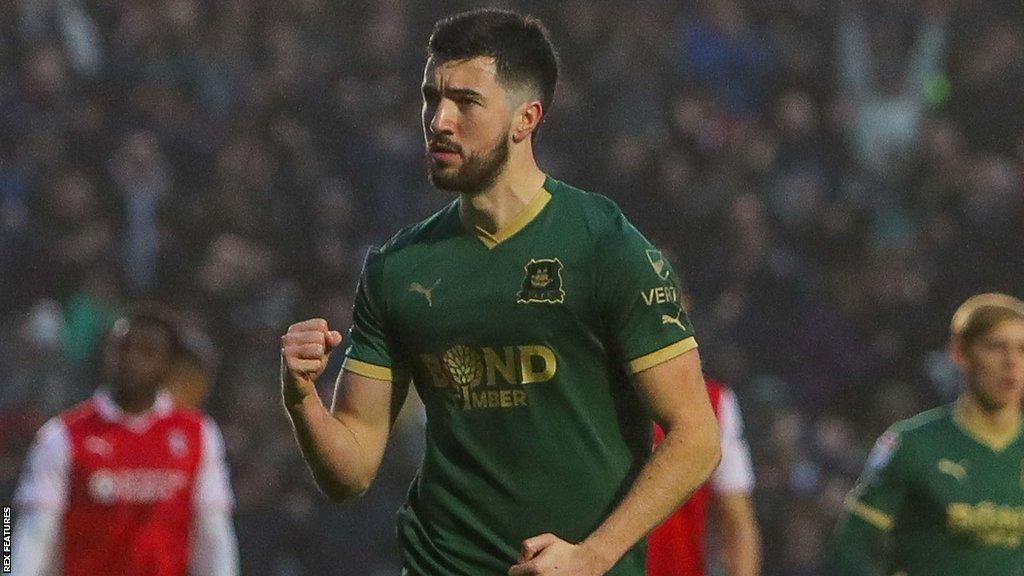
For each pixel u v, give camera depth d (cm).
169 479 2391
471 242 1370
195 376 2506
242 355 4403
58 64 4991
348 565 3962
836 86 5794
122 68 5081
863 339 4994
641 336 1331
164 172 4872
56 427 2391
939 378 4938
